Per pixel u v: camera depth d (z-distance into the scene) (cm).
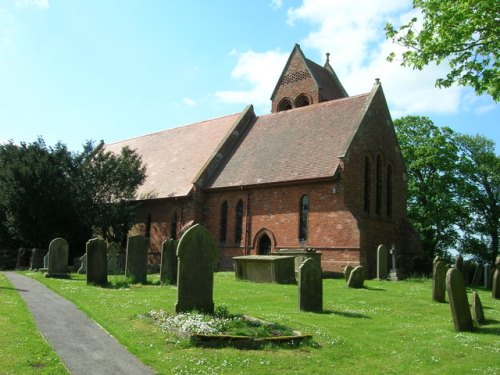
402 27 1319
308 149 3055
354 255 2553
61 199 3312
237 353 837
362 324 1188
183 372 733
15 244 3700
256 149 3422
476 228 4797
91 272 1803
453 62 1276
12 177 3219
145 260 1988
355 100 3206
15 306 1191
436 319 1345
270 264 2116
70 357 780
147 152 4447
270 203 3006
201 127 4206
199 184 3388
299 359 831
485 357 902
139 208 3794
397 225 3194
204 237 1144
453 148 4416
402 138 4531
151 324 1016
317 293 1347
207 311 1120
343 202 2662
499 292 1941
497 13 1185
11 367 701
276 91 4231
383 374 791
